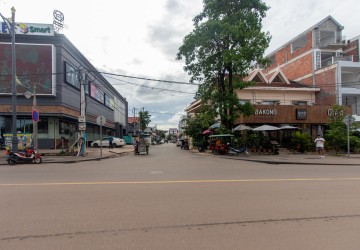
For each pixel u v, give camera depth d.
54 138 32.81
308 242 4.93
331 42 43.31
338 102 37.12
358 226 5.77
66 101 33.16
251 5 26.75
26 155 19.20
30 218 6.18
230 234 5.30
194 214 6.51
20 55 30.84
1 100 30.89
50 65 31.16
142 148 30.86
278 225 5.81
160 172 13.96
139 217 6.27
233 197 8.20
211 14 27.34
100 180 11.25
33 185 10.04
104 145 42.84
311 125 31.94
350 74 40.66
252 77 37.25
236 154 26.89
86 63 40.75
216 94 28.03
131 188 9.50
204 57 27.81
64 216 6.33
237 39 26.23
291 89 37.00
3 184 10.25
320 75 40.12
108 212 6.63
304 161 20.06
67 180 11.27
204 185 10.09
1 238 5.08
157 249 4.62
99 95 49.12
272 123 30.83
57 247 4.70
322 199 8.03
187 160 22.06
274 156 25.00
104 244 4.82
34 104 22.98
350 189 9.51
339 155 25.83
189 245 4.78
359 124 28.23
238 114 28.86
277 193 8.77
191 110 50.03
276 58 51.09
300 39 45.91
